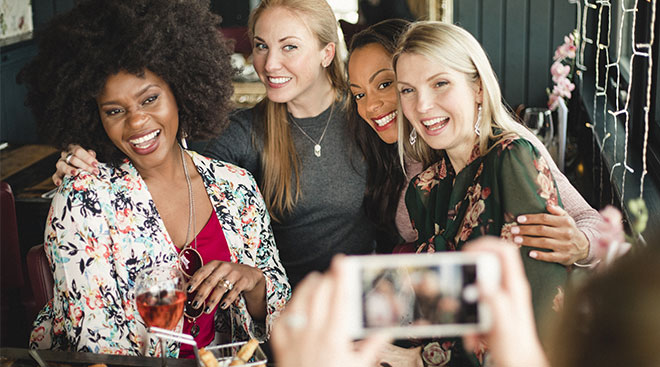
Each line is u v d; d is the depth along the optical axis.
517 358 0.52
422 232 1.76
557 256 1.47
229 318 1.85
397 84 1.64
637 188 2.08
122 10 1.65
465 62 1.57
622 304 0.40
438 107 1.59
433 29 1.58
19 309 2.72
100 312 1.67
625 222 1.97
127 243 1.71
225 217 1.87
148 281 1.40
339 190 2.30
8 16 4.66
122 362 1.44
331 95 2.30
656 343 0.39
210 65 1.81
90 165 1.75
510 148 1.51
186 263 1.80
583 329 0.42
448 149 1.64
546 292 1.47
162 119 1.71
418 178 1.76
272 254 1.95
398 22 2.12
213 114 1.87
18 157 3.81
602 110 2.99
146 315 1.40
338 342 0.52
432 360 1.50
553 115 3.26
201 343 1.78
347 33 2.70
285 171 2.30
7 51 4.62
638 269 0.41
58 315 1.71
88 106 1.72
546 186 1.50
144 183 1.76
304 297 0.55
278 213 2.34
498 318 0.54
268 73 2.21
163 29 1.69
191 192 1.85
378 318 0.63
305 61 2.18
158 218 1.75
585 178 2.91
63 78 1.68
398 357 1.53
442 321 0.61
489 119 1.58
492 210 1.53
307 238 2.36
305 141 2.29
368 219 2.35
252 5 4.70
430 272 0.62
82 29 1.66
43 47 1.72
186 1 1.78
